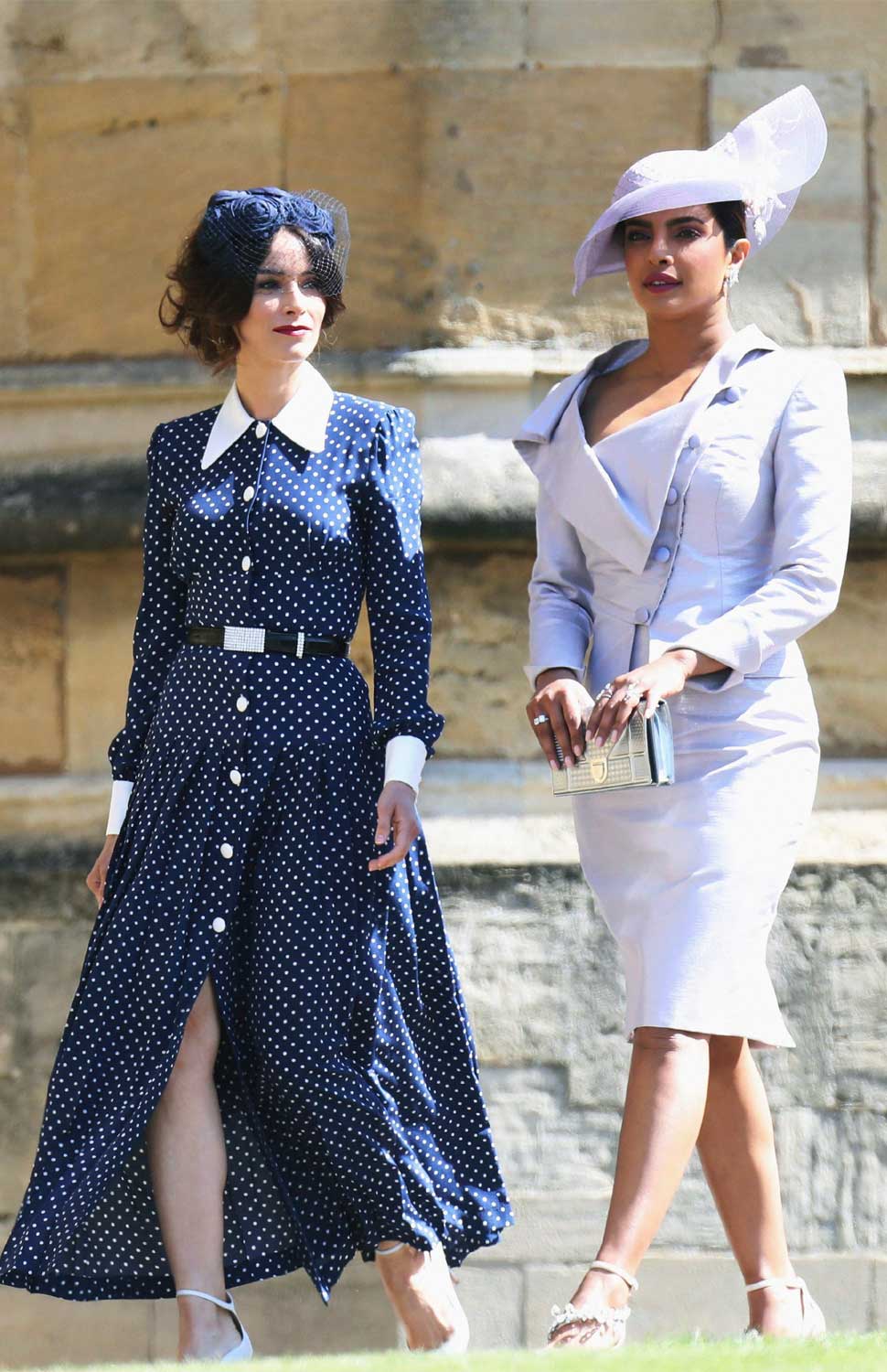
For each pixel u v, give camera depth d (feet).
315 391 43.62
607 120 58.80
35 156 61.57
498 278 58.75
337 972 41.57
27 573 60.64
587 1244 55.06
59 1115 40.96
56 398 60.39
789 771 41.55
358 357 58.44
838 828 56.75
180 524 43.04
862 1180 55.21
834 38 59.26
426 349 58.34
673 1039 40.01
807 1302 42.65
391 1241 42.60
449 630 58.54
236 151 60.18
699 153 43.06
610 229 43.19
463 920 55.98
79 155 61.31
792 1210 55.06
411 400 58.34
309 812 41.70
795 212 59.00
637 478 41.83
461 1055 43.86
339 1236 42.52
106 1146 39.81
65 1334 57.26
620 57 58.95
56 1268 41.52
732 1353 30.96
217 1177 40.55
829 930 55.83
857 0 59.36
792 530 40.86
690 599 41.39
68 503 59.06
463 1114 43.70
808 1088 55.31
